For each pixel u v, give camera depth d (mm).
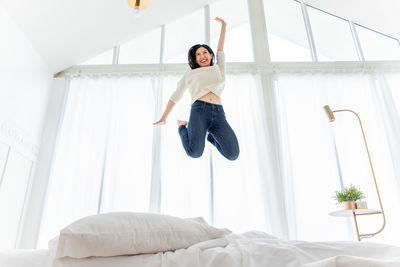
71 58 3307
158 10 3393
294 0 3967
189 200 2762
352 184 2836
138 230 1050
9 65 2525
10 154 2535
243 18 3850
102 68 3422
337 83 3279
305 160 2951
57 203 2729
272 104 3213
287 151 2957
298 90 3262
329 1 3701
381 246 962
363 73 3371
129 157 2936
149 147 2994
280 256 911
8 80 2510
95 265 978
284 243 1050
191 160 2930
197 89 1985
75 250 954
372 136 3029
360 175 2869
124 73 3369
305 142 3020
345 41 3762
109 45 3500
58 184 2807
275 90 3318
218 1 3871
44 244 2570
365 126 3074
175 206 2750
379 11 3578
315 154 2969
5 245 2475
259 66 3398
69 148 2947
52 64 3234
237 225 2689
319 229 2686
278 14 3873
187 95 3172
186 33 3711
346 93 3252
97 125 3059
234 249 1015
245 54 3586
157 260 1010
